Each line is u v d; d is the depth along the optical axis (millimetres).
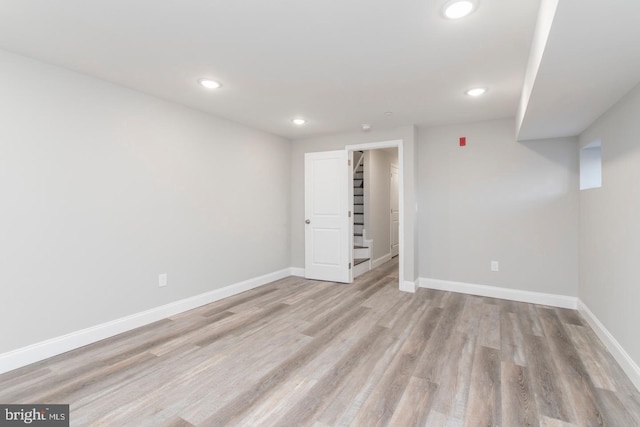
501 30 1869
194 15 1746
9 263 2156
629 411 1727
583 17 1263
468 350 2441
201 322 3031
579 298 3334
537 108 2432
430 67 2381
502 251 3779
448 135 4059
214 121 3645
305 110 3436
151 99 3002
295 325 2965
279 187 4727
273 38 1987
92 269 2588
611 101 2279
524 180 3650
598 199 2734
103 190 2652
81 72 2492
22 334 2213
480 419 1662
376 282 4594
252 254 4234
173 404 1794
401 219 4125
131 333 2773
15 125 2178
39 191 2289
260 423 1640
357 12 1708
